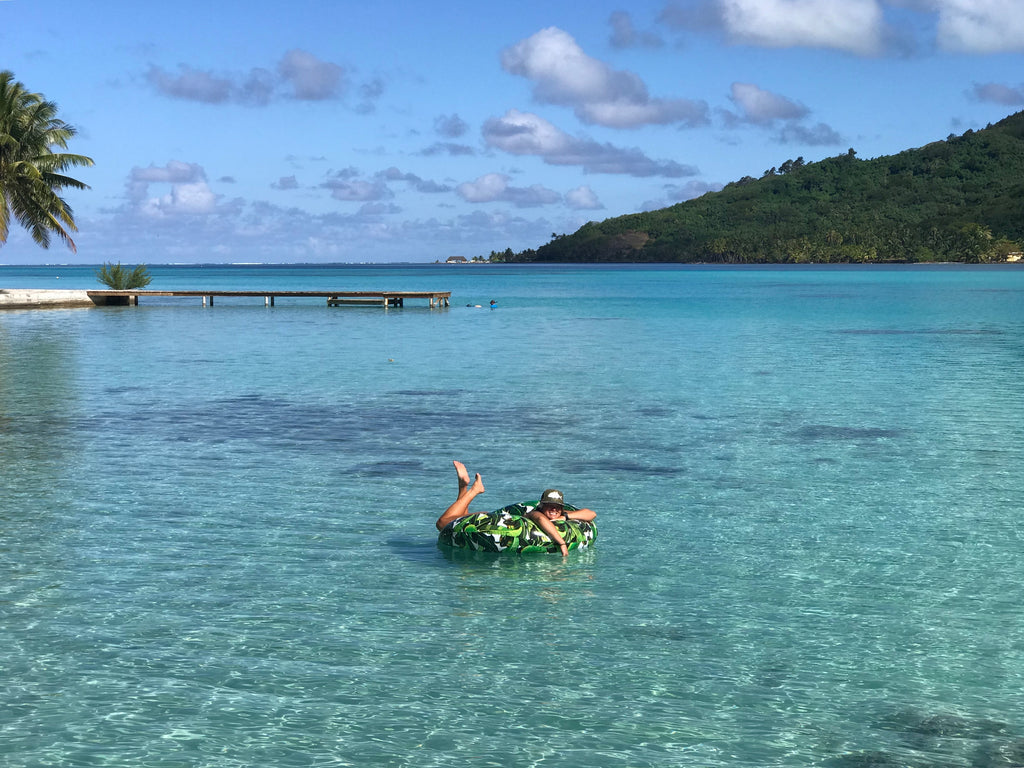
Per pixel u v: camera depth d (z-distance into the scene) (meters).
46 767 5.39
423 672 6.64
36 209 49.72
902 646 7.16
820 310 55.75
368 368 25.58
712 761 5.52
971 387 21.86
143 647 7.01
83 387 21.67
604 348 31.58
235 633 7.29
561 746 5.67
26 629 7.33
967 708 6.19
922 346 32.19
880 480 12.68
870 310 55.62
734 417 17.75
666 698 6.29
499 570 8.87
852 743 5.73
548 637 7.27
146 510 10.92
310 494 11.73
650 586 8.47
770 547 9.66
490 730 5.84
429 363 26.92
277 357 28.38
